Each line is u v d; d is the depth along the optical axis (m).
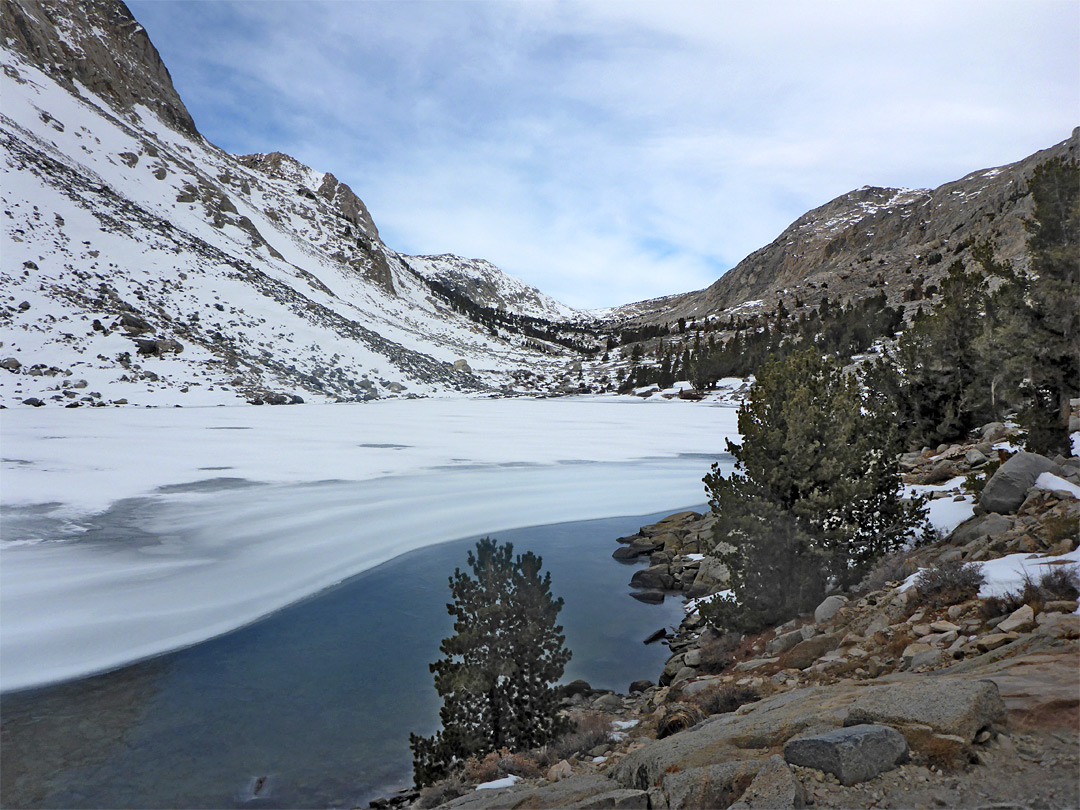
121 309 71.75
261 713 9.50
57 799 7.27
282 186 190.00
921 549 11.19
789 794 3.43
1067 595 6.55
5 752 8.22
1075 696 3.95
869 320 100.44
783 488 11.16
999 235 135.00
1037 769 3.31
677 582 16.83
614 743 7.63
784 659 8.66
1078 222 15.23
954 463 17.94
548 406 80.88
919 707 3.97
